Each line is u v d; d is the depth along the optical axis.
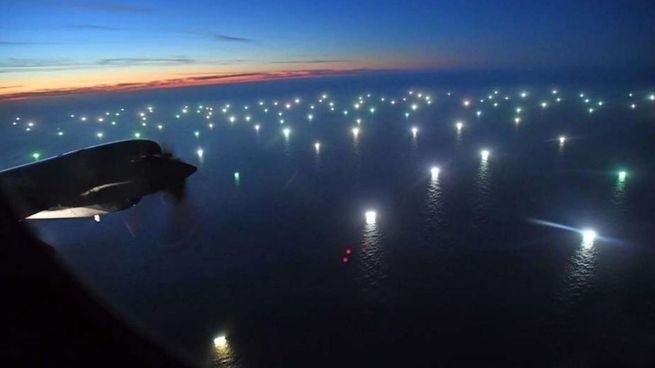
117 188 8.13
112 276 20.16
